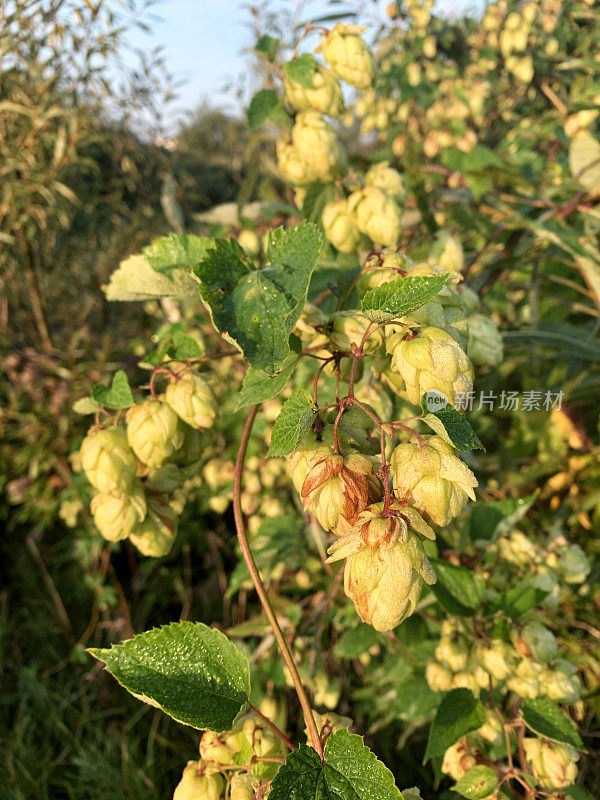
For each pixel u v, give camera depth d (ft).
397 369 0.65
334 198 1.04
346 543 0.53
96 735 1.81
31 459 2.35
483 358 0.87
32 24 1.90
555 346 1.34
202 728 0.56
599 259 1.22
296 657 1.25
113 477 0.79
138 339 2.64
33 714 1.91
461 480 0.54
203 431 0.83
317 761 0.52
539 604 1.05
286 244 0.66
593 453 1.44
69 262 2.76
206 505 2.05
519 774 0.80
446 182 1.89
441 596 0.90
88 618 2.20
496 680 0.91
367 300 0.57
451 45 2.44
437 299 0.67
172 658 0.57
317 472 0.58
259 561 1.37
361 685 1.68
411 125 2.32
